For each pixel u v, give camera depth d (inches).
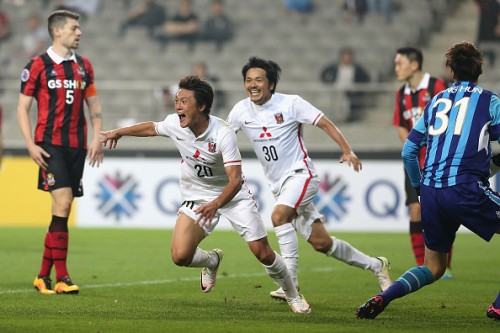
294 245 979.3
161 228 2242.9
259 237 893.2
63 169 1093.1
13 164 2292.1
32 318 844.6
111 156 2266.2
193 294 1082.1
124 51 3002.0
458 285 1211.9
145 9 3048.7
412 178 875.4
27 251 1651.1
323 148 2268.7
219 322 824.9
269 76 989.2
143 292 1101.7
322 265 1502.2
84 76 1115.9
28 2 3154.5
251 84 986.7
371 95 2659.9
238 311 914.1
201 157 879.7
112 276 1294.3
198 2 3184.1
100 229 2202.3
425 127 852.0
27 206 2285.9
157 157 2255.2
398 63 1312.7
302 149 1013.2
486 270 1430.9
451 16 3065.9
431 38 3011.8
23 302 977.5
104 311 903.1
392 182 2222.0
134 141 2458.2
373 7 3073.3
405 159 864.9
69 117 1103.6
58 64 1096.8
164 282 1219.2
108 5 3125.0
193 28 3011.8
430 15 3041.3
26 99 1093.1
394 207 2224.4
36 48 3011.8
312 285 1212.5
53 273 1307.8
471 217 817.5
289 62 2960.1
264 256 891.4
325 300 1038.4
